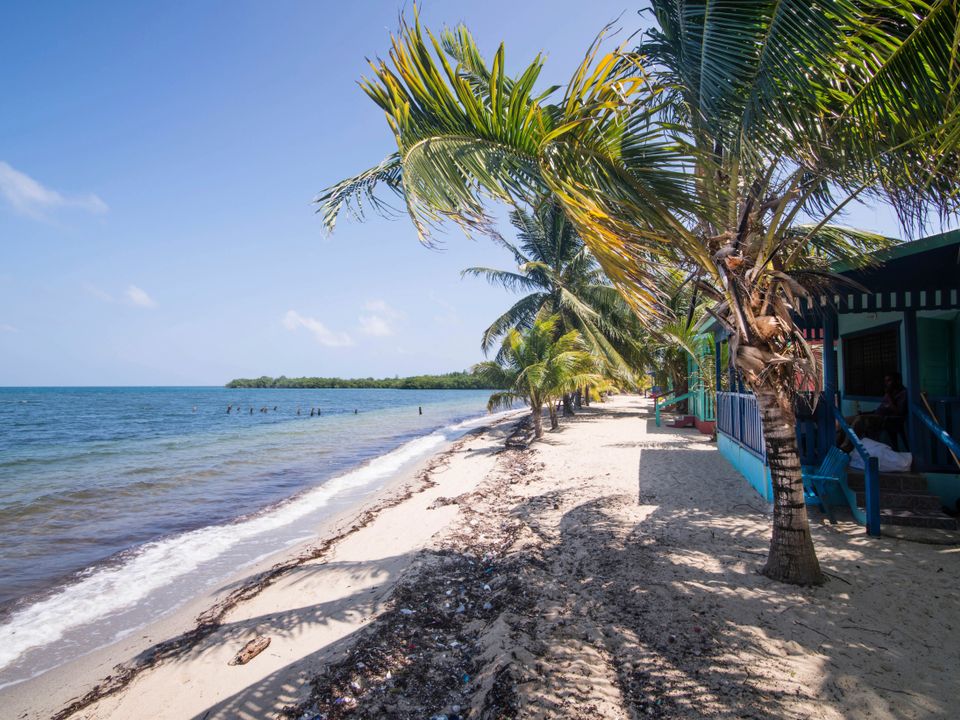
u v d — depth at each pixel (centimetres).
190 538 838
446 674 363
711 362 1502
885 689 301
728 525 618
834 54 314
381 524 809
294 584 577
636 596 439
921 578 445
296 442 2402
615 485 862
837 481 640
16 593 617
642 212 388
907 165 371
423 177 304
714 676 321
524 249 2378
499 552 602
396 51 313
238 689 371
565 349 1578
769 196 448
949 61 308
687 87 388
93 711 365
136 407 7112
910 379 657
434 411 5072
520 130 346
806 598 417
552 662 344
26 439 2744
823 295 611
